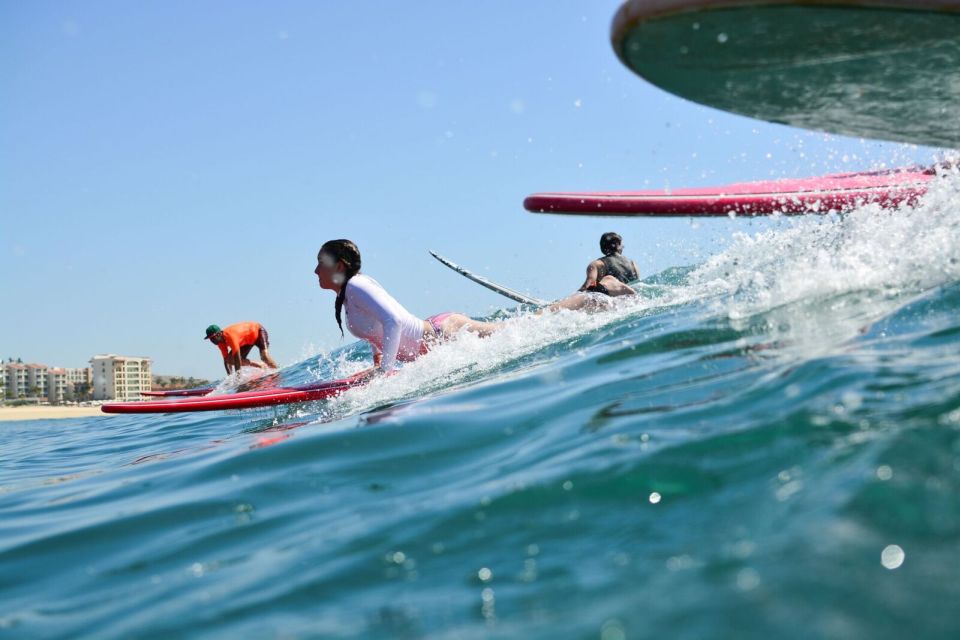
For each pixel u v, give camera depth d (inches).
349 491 110.5
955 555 56.8
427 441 127.3
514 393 151.2
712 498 77.3
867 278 163.8
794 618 53.1
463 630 62.6
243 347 421.7
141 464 185.2
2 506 151.2
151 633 74.2
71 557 103.5
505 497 90.3
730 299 190.5
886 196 208.4
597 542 74.3
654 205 195.9
